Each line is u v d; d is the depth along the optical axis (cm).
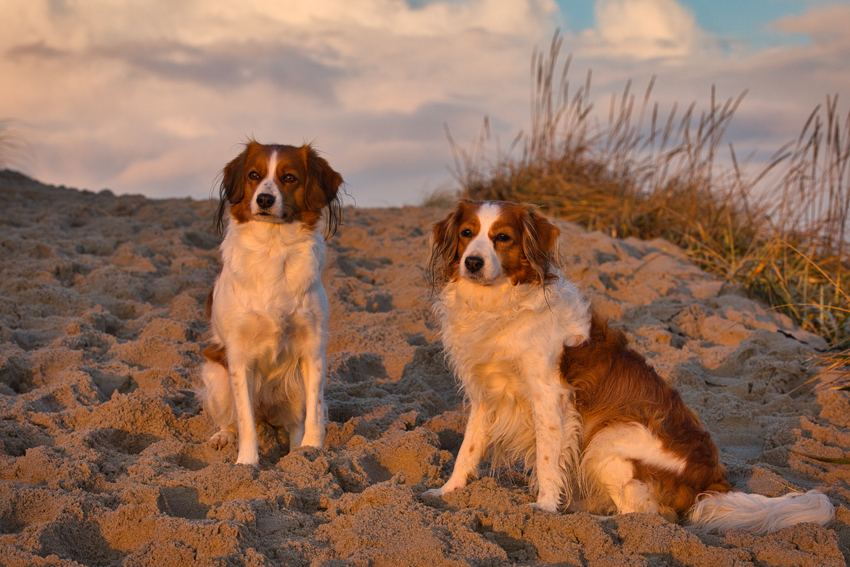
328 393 479
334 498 330
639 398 339
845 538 308
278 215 365
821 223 849
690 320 644
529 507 321
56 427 392
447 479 378
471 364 359
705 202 1016
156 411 411
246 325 372
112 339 537
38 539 268
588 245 881
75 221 888
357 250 870
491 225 354
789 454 399
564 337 349
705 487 326
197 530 277
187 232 848
